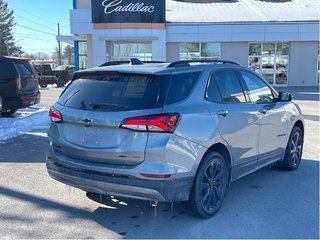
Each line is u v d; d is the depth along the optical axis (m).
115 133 4.41
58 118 4.90
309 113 14.86
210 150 4.89
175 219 4.80
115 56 30.09
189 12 32.72
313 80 31.20
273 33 29.89
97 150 4.48
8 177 6.57
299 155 7.13
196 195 4.63
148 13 28.66
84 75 5.05
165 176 4.25
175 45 30.36
